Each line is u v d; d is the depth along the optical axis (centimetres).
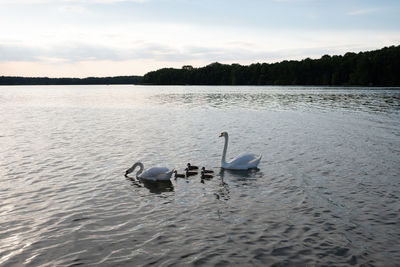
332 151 2397
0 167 1980
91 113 5181
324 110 5312
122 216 1303
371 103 6488
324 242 1103
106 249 1062
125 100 8481
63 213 1330
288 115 4669
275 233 1162
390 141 2761
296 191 1578
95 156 2255
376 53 15262
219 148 2505
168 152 2373
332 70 17038
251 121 4034
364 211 1348
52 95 12188
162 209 1371
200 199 1484
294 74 18225
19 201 1451
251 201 1455
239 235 1148
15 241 1112
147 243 1097
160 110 5575
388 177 1791
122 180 1753
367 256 1024
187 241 1109
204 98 8856
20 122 4078
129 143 2684
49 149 2472
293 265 977
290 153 2339
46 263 988
